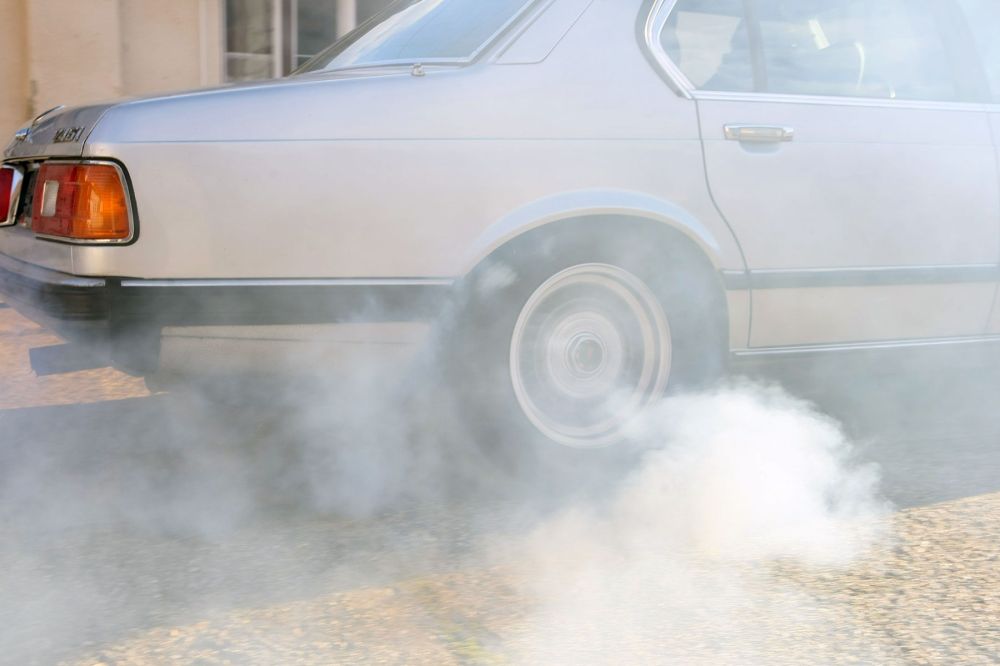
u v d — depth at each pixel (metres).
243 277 3.13
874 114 3.77
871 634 2.47
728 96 3.58
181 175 3.08
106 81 7.98
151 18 8.16
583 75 3.41
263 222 3.12
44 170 3.30
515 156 3.29
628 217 3.41
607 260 3.44
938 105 3.92
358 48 3.87
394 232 3.21
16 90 7.91
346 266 3.19
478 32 3.51
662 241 3.49
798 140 3.63
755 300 3.62
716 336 3.64
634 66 3.47
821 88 3.76
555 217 3.32
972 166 3.92
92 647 2.43
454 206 3.24
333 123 3.18
